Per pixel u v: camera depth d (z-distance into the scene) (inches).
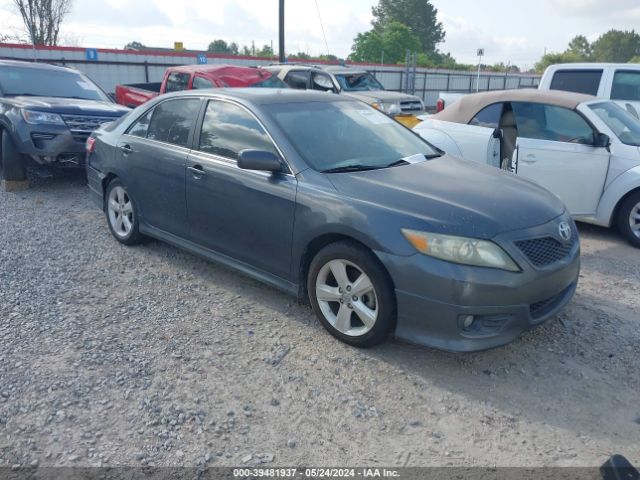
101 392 128.1
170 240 202.8
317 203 149.6
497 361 145.6
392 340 154.9
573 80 382.6
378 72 1166.3
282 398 128.3
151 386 131.0
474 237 131.0
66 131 306.5
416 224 134.2
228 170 173.0
